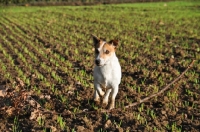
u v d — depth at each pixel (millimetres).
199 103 7984
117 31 19078
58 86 9352
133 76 10289
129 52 13539
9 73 10852
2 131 6488
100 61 6664
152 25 21375
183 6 34062
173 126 6539
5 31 19766
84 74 10500
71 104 7809
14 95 7461
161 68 10789
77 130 6461
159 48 14148
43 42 16312
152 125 6762
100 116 7125
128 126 6730
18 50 14484
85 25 21766
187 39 16234
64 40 16562
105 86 7215
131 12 29453
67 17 26469
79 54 13422
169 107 7738
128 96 8414
